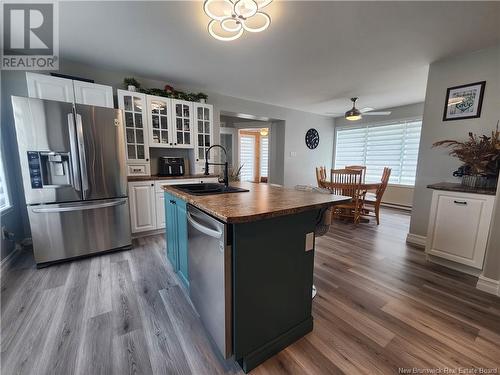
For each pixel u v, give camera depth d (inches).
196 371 46.7
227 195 64.8
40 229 86.7
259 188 82.2
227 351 46.4
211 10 68.9
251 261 45.4
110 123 97.3
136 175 121.6
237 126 229.9
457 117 100.8
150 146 124.3
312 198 60.4
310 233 56.0
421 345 53.1
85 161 92.4
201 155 145.5
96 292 73.0
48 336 54.6
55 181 90.0
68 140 88.3
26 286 75.8
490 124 92.7
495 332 57.1
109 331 56.7
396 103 188.5
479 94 94.3
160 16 73.1
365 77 127.4
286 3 66.7
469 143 91.8
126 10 70.0
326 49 95.0
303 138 220.4
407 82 135.1
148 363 48.1
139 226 118.6
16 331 56.1
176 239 77.5
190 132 137.6
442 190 89.8
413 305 67.8
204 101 147.6
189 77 128.0
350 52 97.7
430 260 96.7
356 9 69.4
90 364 47.6
